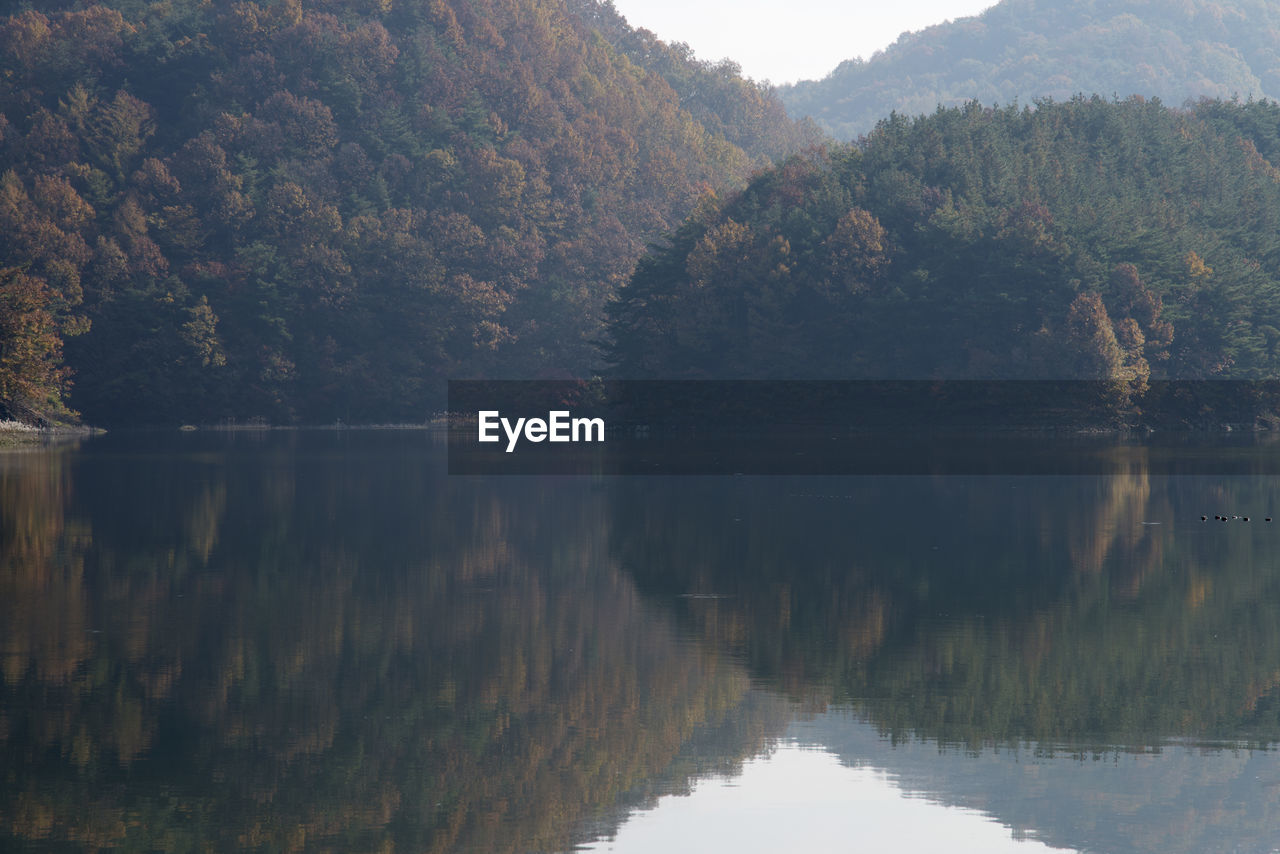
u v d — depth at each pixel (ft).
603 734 83.97
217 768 76.54
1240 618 120.16
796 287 547.49
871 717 87.86
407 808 70.90
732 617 120.98
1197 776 75.87
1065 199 563.07
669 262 612.70
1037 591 134.31
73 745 80.28
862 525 190.70
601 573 146.20
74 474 289.12
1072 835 67.15
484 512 209.46
